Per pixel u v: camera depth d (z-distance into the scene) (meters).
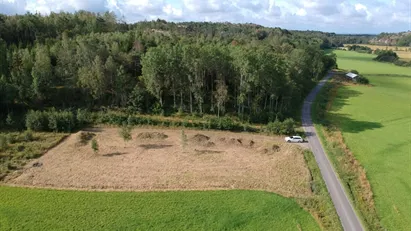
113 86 103.75
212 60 98.62
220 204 57.72
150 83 97.50
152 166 71.06
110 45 121.50
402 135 94.75
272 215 55.09
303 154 78.44
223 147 82.62
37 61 101.44
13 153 75.50
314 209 56.66
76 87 104.38
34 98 98.50
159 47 102.31
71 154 76.50
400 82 190.88
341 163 74.38
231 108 105.50
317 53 180.50
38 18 147.25
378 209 57.66
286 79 105.94
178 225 52.19
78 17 165.50
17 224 51.47
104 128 94.00
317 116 111.31
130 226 51.62
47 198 58.31
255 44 169.00
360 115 115.00
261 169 70.69
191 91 99.56
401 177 69.25
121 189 61.69
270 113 101.31
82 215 53.94
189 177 66.62
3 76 93.62
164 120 96.06
